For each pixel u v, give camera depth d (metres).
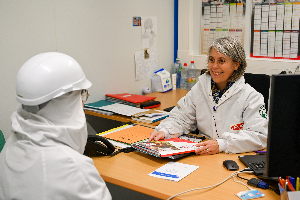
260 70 3.07
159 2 3.20
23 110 1.08
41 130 1.01
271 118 1.04
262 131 1.66
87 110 2.45
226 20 3.27
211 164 1.50
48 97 1.01
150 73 3.23
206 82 1.89
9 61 1.99
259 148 1.65
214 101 1.86
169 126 1.88
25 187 0.96
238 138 1.64
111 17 2.67
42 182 0.94
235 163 1.46
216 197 1.18
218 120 1.84
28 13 2.05
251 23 3.12
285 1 2.89
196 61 3.44
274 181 1.27
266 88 2.06
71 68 1.08
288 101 1.02
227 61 1.74
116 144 1.75
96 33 2.56
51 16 2.19
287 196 0.98
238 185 1.28
